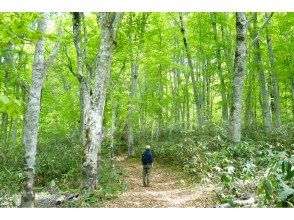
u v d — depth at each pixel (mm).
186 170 15000
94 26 18625
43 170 15016
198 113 21609
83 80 14031
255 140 16906
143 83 33062
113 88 22391
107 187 12117
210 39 22672
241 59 14789
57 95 28859
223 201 9016
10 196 11391
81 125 20438
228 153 13586
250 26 21047
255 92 27781
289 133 15836
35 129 9258
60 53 20375
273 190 6590
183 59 32094
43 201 10711
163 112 33375
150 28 23672
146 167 13984
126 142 29125
